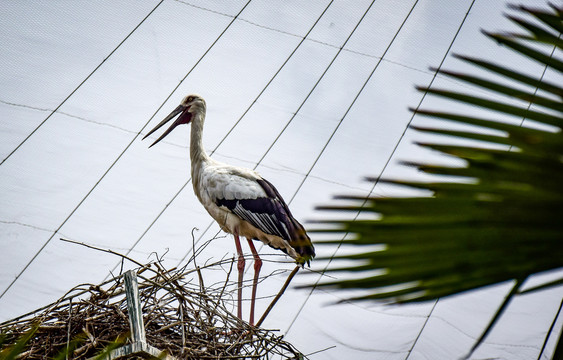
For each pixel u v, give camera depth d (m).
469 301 15.09
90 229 14.24
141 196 14.84
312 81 16.83
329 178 15.72
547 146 2.14
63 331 8.24
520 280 2.23
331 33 17.39
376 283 2.23
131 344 6.96
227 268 14.56
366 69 17.05
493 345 14.71
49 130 14.95
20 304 13.20
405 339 14.44
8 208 14.00
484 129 2.24
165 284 8.64
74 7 16.34
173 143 15.57
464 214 2.20
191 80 16.27
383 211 2.23
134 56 16.27
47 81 15.44
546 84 2.20
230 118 16.11
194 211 15.01
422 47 17.36
